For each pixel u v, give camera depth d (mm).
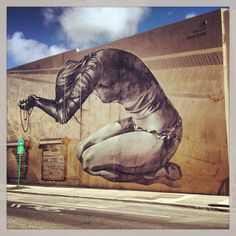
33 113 19328
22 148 19047
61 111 18578
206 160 14836
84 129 17938
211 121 14781
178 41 15539
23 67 19172
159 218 11570
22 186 19188
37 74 19031
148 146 16156
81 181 17969
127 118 16766
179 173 15383
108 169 17141
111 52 17125
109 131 17234
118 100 17016
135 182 16438
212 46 14711
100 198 15188
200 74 15039
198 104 15070
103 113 17406
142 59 16375
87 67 17750
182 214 12086
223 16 14500
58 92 18609
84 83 17906
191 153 15148
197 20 15039
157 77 16047
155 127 16031
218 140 14617
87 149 17812
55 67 18594
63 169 18578
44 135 19125
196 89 15133
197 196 14594
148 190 16078
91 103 17750
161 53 15945
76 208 13367
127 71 16766
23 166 19922
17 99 19312
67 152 18469
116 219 11531
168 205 13484
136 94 16531
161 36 15922
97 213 12422
